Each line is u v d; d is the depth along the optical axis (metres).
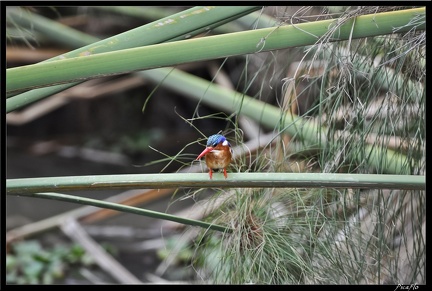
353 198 5.61
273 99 6.84
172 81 6.40
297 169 5.66
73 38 6.72
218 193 5.59
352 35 5.18
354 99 5.40
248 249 5.49
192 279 6.87
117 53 5.02
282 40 5.09
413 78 5.50
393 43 5.45
